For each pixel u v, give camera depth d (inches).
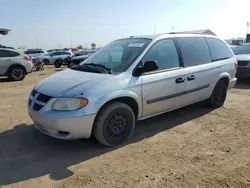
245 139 172.1
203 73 210.1
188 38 207.9
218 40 239.1
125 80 159.2
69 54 973.8
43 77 552.4
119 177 127.1
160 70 178.9
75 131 143.8
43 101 150.0
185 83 194.4
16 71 485.7
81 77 160.6
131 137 175.9
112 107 153.6
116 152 153.9
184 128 192.9
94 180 124.7
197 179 124.3
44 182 123.8
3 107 260.5
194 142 167.8
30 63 505.7
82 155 150.7
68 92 144.9
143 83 166.2
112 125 157.4
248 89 340.8
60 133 147.2
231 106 250.4
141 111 170.6
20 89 376.8
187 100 201.3
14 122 210.1
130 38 201.2
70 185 120.9
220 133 182.9
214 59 225.6
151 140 171.0
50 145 164.7
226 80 242.4
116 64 173.3
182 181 122.7
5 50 477.1
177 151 154.6
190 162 141.0
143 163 140.6
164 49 186.4
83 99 142.8
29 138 176.2
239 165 137.6
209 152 153.1
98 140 154.6
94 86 148.2
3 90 367.6
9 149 159.6
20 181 124.8
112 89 152.0
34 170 134.8
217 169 133.6
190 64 200.7
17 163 142.2
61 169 135.6
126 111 161.2
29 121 212.2
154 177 126.6
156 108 178.9
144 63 169.0
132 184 120.9
